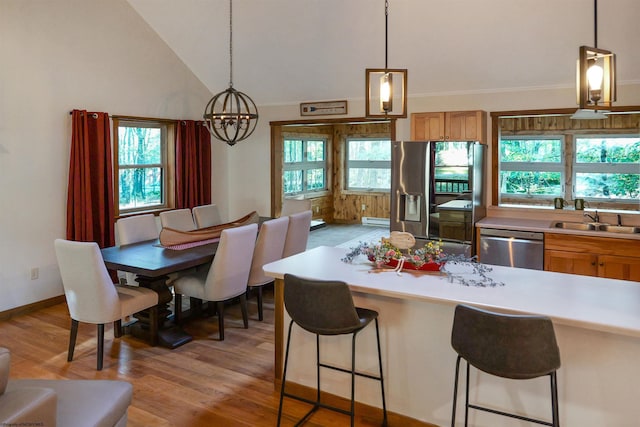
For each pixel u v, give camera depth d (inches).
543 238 191.6
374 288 98.2
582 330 86.5
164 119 243.4
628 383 83.8
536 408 91.0
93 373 134.1
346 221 414.9
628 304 86.4
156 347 152.3
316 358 116.2
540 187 302.4
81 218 200.8
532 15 173.2
